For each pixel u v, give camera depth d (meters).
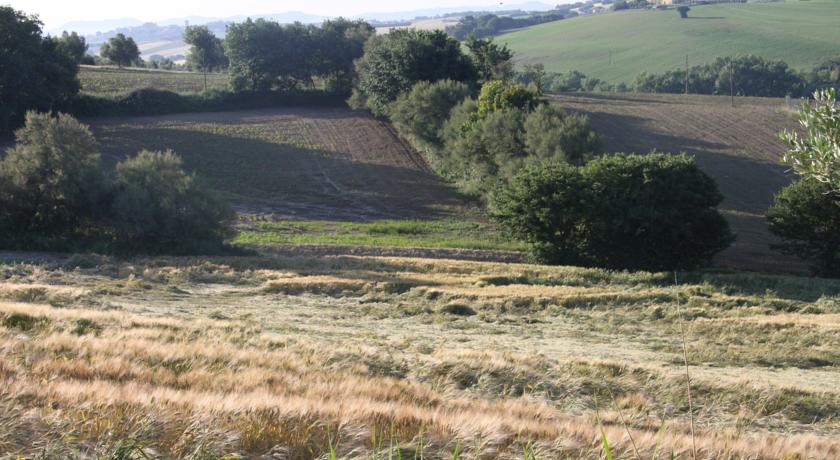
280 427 8.67
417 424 9.57
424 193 78.56
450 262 49.28
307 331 26.86
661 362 24.05
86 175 50.81
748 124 104.12
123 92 110.06
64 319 21.77
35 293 30.08
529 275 45.97
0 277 38.16
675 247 51.72
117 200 50.00
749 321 32.47
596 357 23.80
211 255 50.66
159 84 128.12
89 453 6.94
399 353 22.17
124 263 44.56
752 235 65.19
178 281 40.00
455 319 33.22
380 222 67.06
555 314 35.34
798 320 32.75
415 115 89.12
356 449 7.70
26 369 12.11
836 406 18.41
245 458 7.68
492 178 71.88
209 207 51.75
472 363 19.94
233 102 117.50
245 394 11.56
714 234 52.38
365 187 79.75
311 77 132.88
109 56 175.62
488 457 8.29
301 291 39.16
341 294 38.88
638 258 51.88
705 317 35.00
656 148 92.38
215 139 94.25
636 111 112.94
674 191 51.12
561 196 51.50
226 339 21.53
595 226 51.19
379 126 105.12
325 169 85.62
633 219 50.75
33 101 90.38
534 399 17.39
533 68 147.62
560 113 72.06
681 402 18.25
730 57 176.00
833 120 14.38
